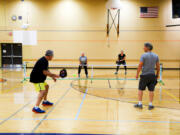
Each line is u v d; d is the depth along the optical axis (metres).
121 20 14.83
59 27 15.09
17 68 15.18
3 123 3.94
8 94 6.53
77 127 3.75
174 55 14.84
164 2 14.53
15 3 15.09
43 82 4.64
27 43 15.26
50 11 15.03
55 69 14.62
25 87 7.79
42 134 3.41
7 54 15.44
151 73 4.81
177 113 4.69
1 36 15.31
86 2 14.91
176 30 14.66
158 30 14.74
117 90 7.38
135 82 9.29
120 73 12.73
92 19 14.97
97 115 4.50
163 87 8.17
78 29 15.08
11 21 15.20
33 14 15.09
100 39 15.06
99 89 7.54
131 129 3.68
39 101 4.62
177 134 3.45
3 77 10.49
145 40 14.88
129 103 5.57
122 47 15.01
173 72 13.45
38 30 15.16
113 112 4.73
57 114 4.54
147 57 4.72
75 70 14.12
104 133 3.48
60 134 3.41
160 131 3.59
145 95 6.62
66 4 14.97
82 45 15.16
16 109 4.89
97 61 15.20
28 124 3.89
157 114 4.61
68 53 15.21
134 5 14.71
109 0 13.01
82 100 5.86
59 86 8.13
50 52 4.48
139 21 14.77
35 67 4.50
